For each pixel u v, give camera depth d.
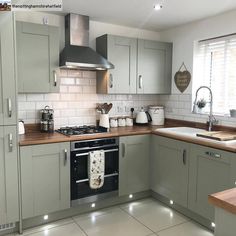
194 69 3.38
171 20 3.24
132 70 3.30
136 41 3.30
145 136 3.13
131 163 3.06
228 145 2.27
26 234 2.43
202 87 3.10
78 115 3.30
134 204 3.10
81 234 2.44
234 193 1.05
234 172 2.19
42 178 2.50
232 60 3.03
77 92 3.27
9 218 2.38
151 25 3.49
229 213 0.97
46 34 2.69
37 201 2.50
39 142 2.44
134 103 3.75
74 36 2.99
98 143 2.79
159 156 3.07
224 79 3.13
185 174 2.70
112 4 2.65
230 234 0.97
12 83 2.27
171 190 2.90
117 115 3.62
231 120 2.95
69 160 2.63
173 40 3.64
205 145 2.45
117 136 2.91
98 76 3.33
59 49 2.92
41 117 3.01
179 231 2.50
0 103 2.24
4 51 2.22
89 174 2.75
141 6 2.72
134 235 2.43
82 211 2.85
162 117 3.71
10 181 2.35
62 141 2.56
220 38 3.11
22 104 2.92
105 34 3.11
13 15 2.23
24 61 2.60
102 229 2.54
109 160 2.91
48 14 2.98
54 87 2.79
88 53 2.92
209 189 2.44
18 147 2.35
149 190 3.32
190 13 2.96
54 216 2.68
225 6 2.73
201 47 3.37
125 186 3.04
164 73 3.61
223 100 3.16
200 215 2.58
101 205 2.97
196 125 3.35
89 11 2.88
